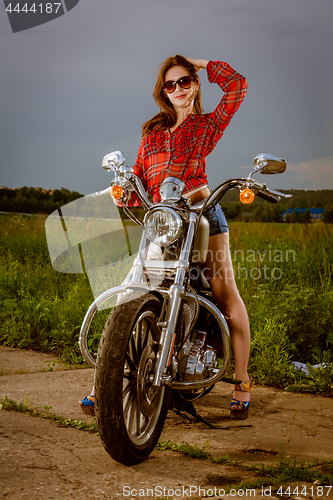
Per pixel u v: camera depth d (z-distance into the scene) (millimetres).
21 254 6766
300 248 6547
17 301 5234
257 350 3930
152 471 2205
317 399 3238
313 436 2621
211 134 2898
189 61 3002
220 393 3367
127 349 2229
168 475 2168
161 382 2363
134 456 2234
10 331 4613
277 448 2465
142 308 2334
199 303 2586
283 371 3596
